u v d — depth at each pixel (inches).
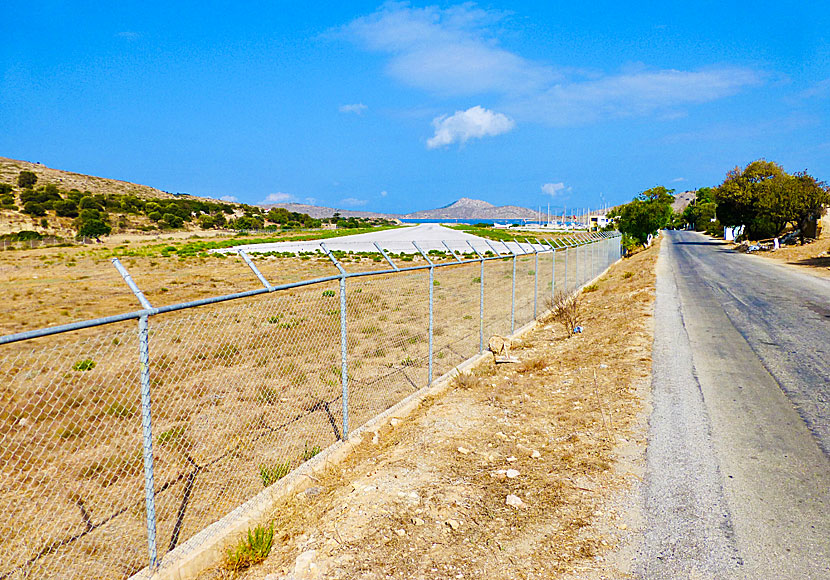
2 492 197.8
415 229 2763.3
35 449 230.5
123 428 261.7
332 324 533.3
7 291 826.8
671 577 139.6
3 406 274.1
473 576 142.6
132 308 687.7
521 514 173.5
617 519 168.4
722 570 142.0
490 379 343.6
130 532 175.2
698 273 969.5
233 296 175.6
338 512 178.7
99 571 153.7
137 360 388.2
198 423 271.0
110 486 205.5
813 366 337.4
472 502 182.2
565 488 189.5
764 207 1700.3
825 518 166.4
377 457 227.1
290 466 221.3
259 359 396.2
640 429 241.9
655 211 1959.9
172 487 204.8
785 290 708.7
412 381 346.6
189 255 1545.3
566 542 156.8
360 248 1755.7
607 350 400.2
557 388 316.8
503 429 252.4
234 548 162.6
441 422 263.7
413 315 589.6
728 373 328.2
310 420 276.4
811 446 220.1
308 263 1320.1
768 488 186.1
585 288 833.5
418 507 179.8
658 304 605.0
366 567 147.4
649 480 193.8
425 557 151.3
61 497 196.5
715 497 180.5
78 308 682.2
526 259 1296.8
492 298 719.1
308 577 144.7
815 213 1582.2
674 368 341.1
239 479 212.4
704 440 228.2
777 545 152.8
